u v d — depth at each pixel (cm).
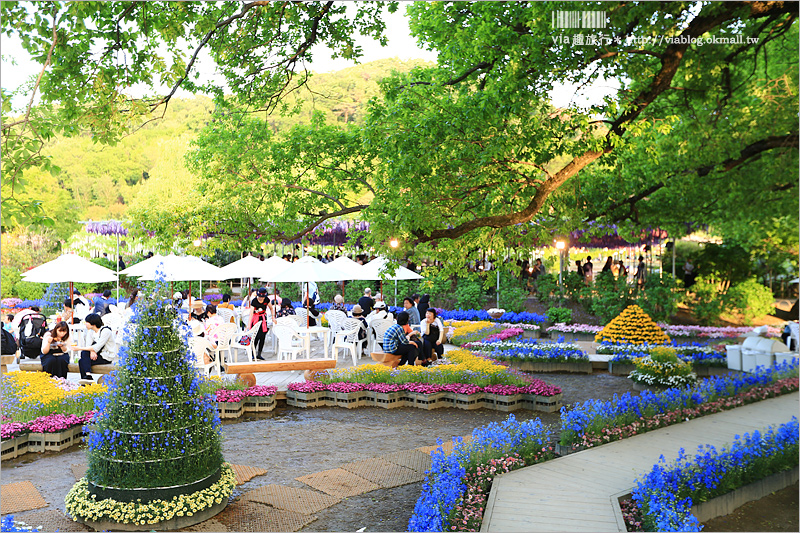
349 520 584
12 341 1290
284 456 785
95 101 850
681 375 1230
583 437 804
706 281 2097
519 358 1470
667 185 1368
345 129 1397
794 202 1175
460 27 1048
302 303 2236
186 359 595
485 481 661
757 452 736
